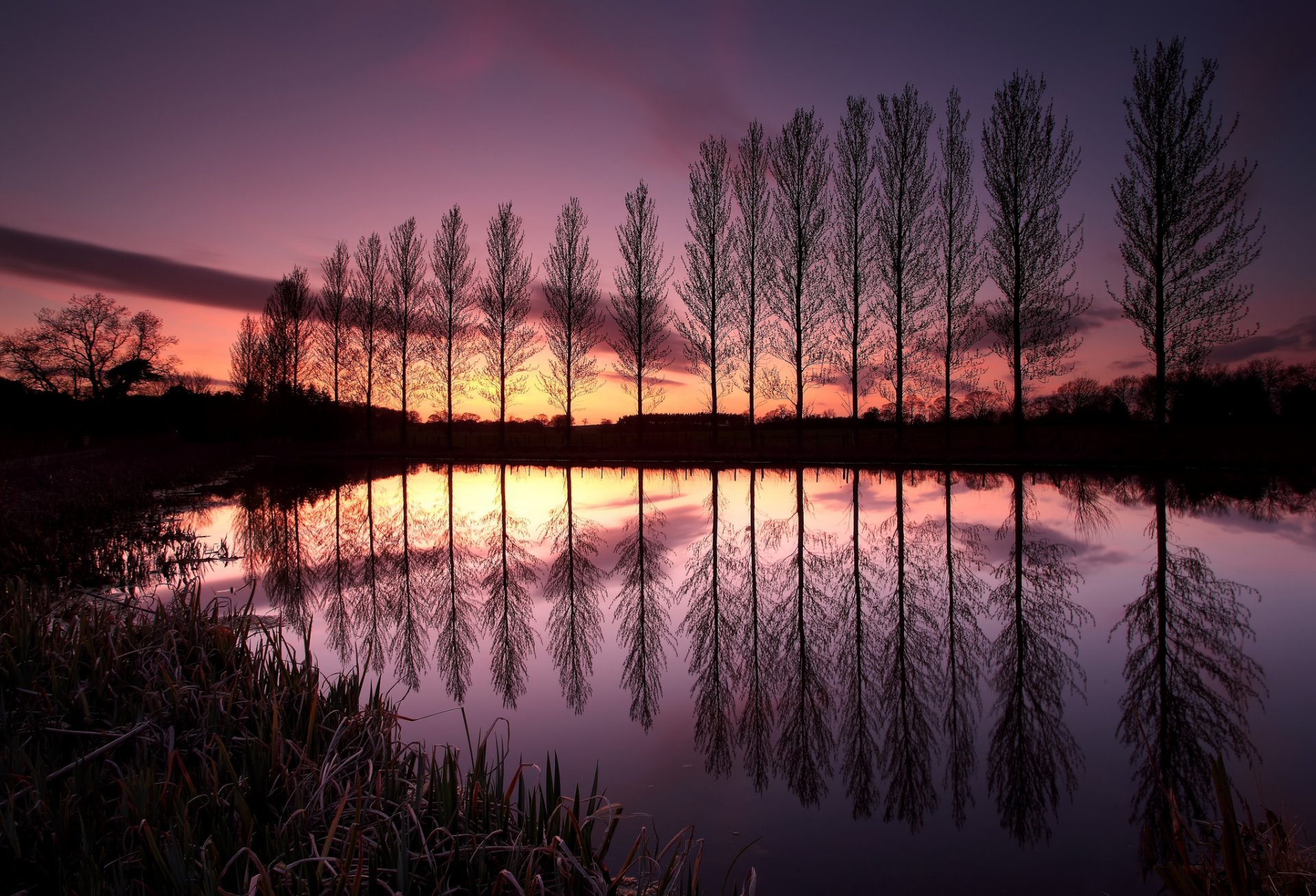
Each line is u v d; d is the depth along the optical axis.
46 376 36.16
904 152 22.73
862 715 3.91
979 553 8.27
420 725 3.75
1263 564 7.39
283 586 7.04
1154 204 18.75
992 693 4.19
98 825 2.01
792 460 22.83
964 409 25.72
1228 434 20.02
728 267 25.56
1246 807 2.16
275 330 36.47
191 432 36.78
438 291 32.19
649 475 20.69
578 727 3.75
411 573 7.75
